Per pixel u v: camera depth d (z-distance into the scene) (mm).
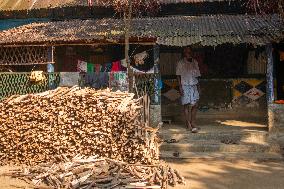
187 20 13070
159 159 9078
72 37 11586
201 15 14547
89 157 7914
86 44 11398
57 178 7023
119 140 8031
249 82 12836
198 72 10867
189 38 10695
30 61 12141
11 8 15422
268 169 8211
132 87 10734
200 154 9344
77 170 7137
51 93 8672
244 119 12602
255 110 12805
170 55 13023
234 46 12805
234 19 12750
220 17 13266
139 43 11070
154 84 11203
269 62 10500
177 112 13039
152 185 6941
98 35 11602
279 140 9984
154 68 11211
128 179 6910
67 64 13273
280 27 10797
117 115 8039
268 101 10461
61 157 8086
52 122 8289
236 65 12898
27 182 7160
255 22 11969
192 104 10703
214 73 13008
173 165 8656
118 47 13016
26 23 15891
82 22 14016
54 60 13211
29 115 8336
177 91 13023
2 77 11797
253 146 9500
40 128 8312
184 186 7176
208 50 12984
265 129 10711
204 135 10297
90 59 13203
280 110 10359
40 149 8344
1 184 7082
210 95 13016
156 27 12133
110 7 14766
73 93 8430
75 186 6594
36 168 7641
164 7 14680
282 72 12141
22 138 8398
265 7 12258
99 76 11352
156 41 10508
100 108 8086
